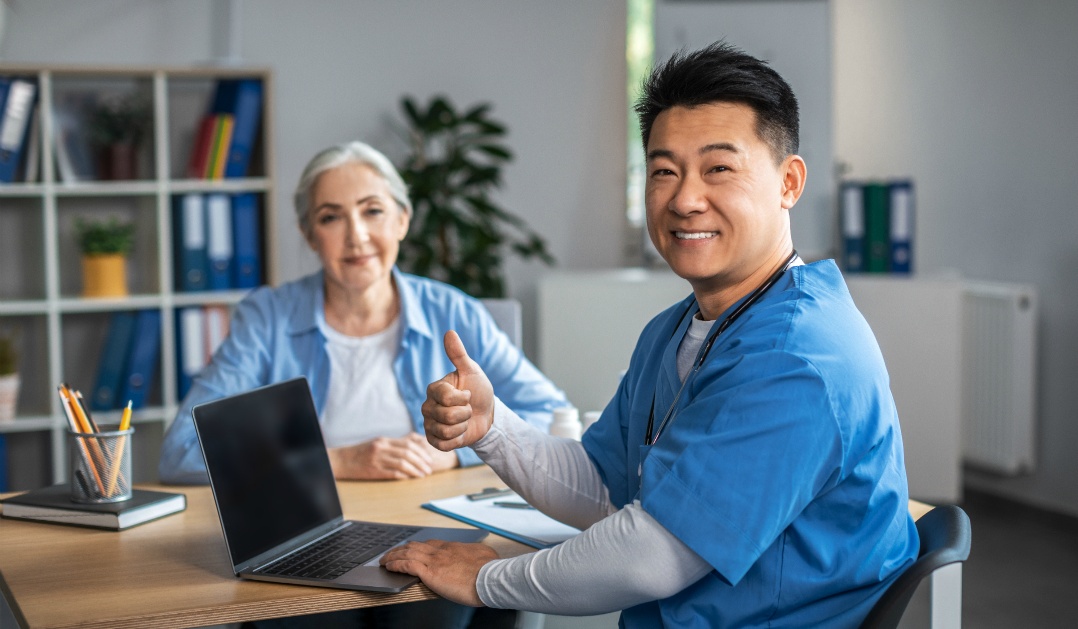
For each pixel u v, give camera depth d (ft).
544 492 5.03
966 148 14.61
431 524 5.32
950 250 15.03
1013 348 13.52
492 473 6.41
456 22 14.38
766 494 3.77
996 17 13.98
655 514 3.85
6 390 11.94
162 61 13.38
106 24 13.17
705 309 4.54
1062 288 13.30
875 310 13.32
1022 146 13.74
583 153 14.87
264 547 4.69
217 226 12.52
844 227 13.89
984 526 13.08
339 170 6.81
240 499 4.63
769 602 3.95
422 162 13.82
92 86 12.89
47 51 13.01
